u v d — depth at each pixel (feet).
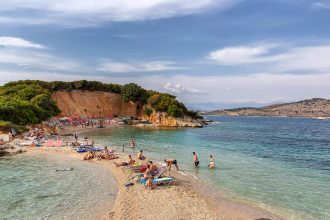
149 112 466.29
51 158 147.43
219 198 87.86
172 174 114.62
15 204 79.77
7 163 134.62
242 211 77.56
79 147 178.81
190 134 300.40
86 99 501.97
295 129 466.29
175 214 73.82
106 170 121.49
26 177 108.58
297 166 140.67
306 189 99.14
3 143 176.55
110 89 541.75
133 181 103.24
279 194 93.04
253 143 236.43
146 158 150.10
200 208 78.43
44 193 89.56
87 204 80.59
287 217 74.18
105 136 264.93
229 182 106.11
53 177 109.09
